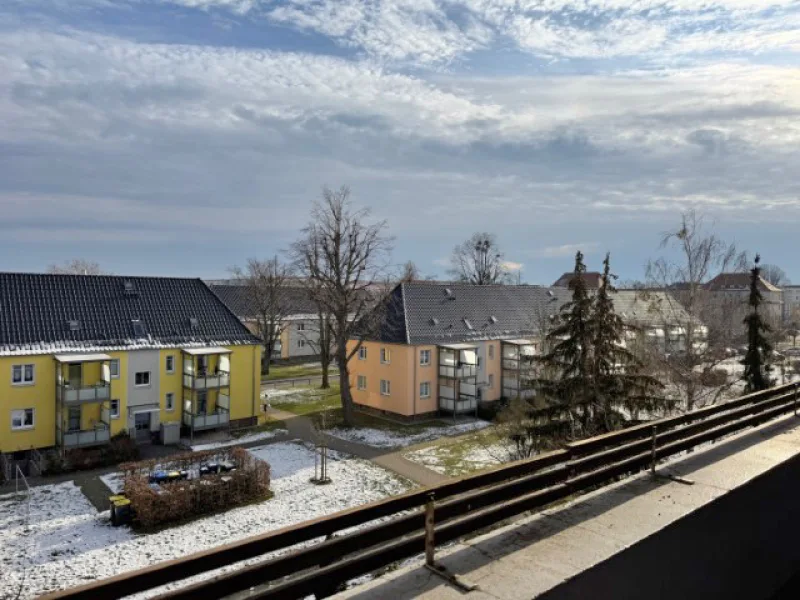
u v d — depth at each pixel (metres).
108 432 27.56
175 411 31.56
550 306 46.34
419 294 40.59
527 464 5.26
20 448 26.67
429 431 33.19
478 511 5.21
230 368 32.97
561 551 4.56
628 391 19.19
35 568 16.27
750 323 28.28
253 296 57.56
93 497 22.11
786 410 10.19
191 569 3.18
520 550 4.59
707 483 6.29
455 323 39.88
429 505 4.35
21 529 18.97
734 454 7.52
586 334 19.50
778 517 7.16
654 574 4.97
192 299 34.75
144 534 18.66
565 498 6.18
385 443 30.48
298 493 22.62
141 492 19.47
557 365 20.17
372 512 4.06
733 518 6.14
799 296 113.31
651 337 29.64
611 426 18.52
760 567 6.71
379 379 37.78
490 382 40.22
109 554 17.19
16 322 27.98
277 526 19.42
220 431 32.28
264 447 29.31
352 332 36.38
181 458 23.48
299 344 64.50
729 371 33.25
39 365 27.20
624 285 43.38
